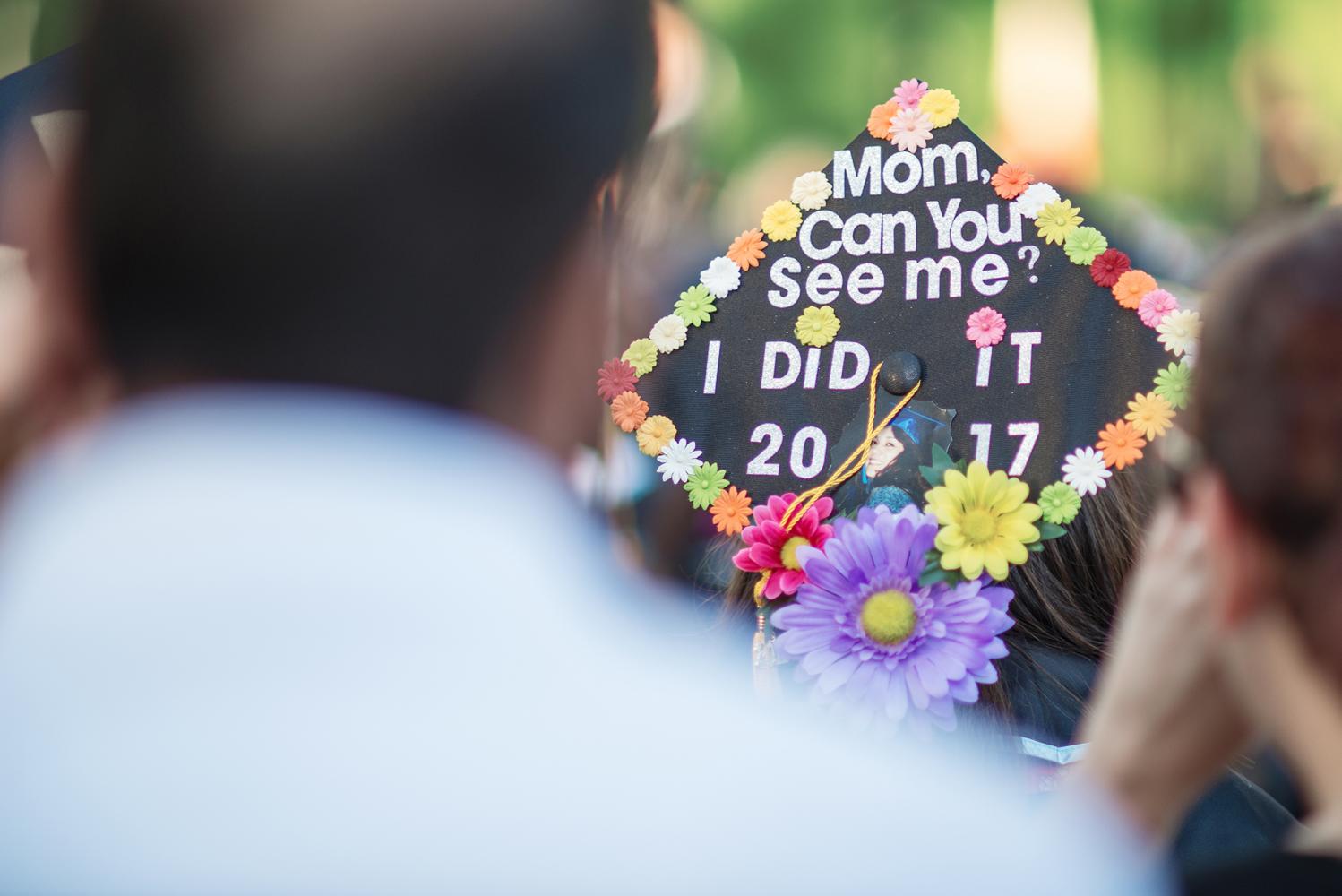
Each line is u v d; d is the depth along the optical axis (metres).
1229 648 1.12
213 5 0.87
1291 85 6.54
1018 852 0.86
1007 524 2.10
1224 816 2.02
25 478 0.91
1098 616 2.16
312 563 0.82
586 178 0.94
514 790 0.81
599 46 0.93
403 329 0.89
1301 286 1.04
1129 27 6.66
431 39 0.87
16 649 0.83
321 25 0.87
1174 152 6.65
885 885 0.83
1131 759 1.28
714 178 5.49
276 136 0.86
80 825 0.81
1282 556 1.04
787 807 0.83
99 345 0.92
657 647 0.89
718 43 6.78
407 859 0.80
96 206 0.89
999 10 6.57
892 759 0.87
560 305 0.94
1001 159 2.31
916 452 2.22
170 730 0.81
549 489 0.93
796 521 2.20
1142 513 2.17
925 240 2.33
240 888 0.80
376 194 0.87
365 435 0.87
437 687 0.81
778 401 2.33
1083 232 2.25
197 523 0.83
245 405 0.88
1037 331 2.25
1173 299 2.19
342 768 0.81
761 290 2.38
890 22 6.82
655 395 2.38
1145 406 2.16
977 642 2.03
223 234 0.87
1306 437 1.01
